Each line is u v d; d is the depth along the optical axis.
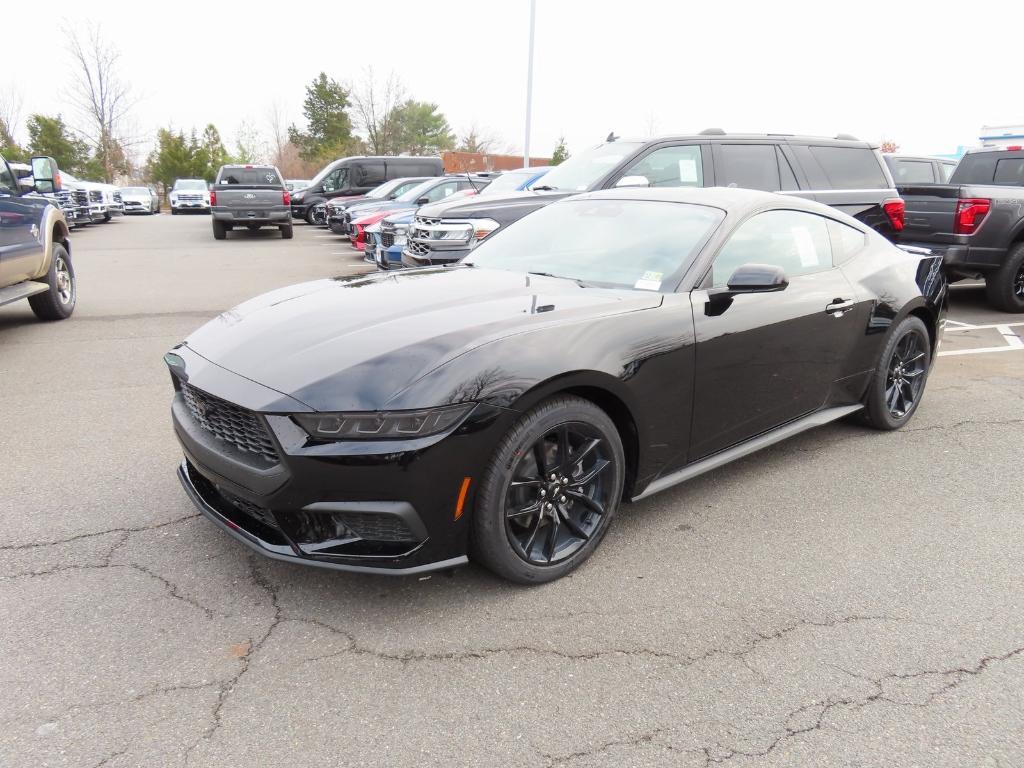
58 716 2.08
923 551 3.14
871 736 2.08
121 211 30.75
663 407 3.04
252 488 2.47
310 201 22.30
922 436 4.54
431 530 2.46
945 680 2.32
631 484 3.08
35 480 3.68
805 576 2.93
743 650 2.46
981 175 10.06
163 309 8.65
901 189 8.62
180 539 3.10
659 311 3.03
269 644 2.43
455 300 3.02
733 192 3.83
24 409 4.81
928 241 8.39
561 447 2.73
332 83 53.31
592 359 2.71
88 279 11.21
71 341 6.84
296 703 2.17
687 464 3.32
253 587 2.75
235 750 1.98
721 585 2.85
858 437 4.52
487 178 15.18
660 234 3.54
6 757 1.93
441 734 2.06
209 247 16.52
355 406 2.34
